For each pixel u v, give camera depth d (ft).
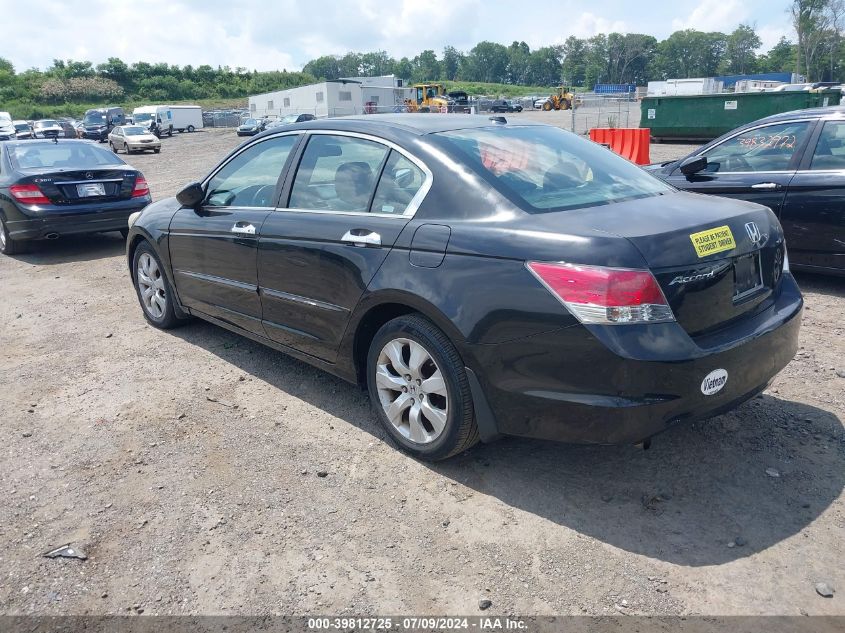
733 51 520.01
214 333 18.74
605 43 572.10
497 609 8.57
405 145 12.16
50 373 16.24
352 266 12.10
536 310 9.71
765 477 11.14
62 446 12.72
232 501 10.89
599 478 11.26
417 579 9.11
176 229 16.89
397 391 12.03
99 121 165.37
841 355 15.99
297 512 10.58
